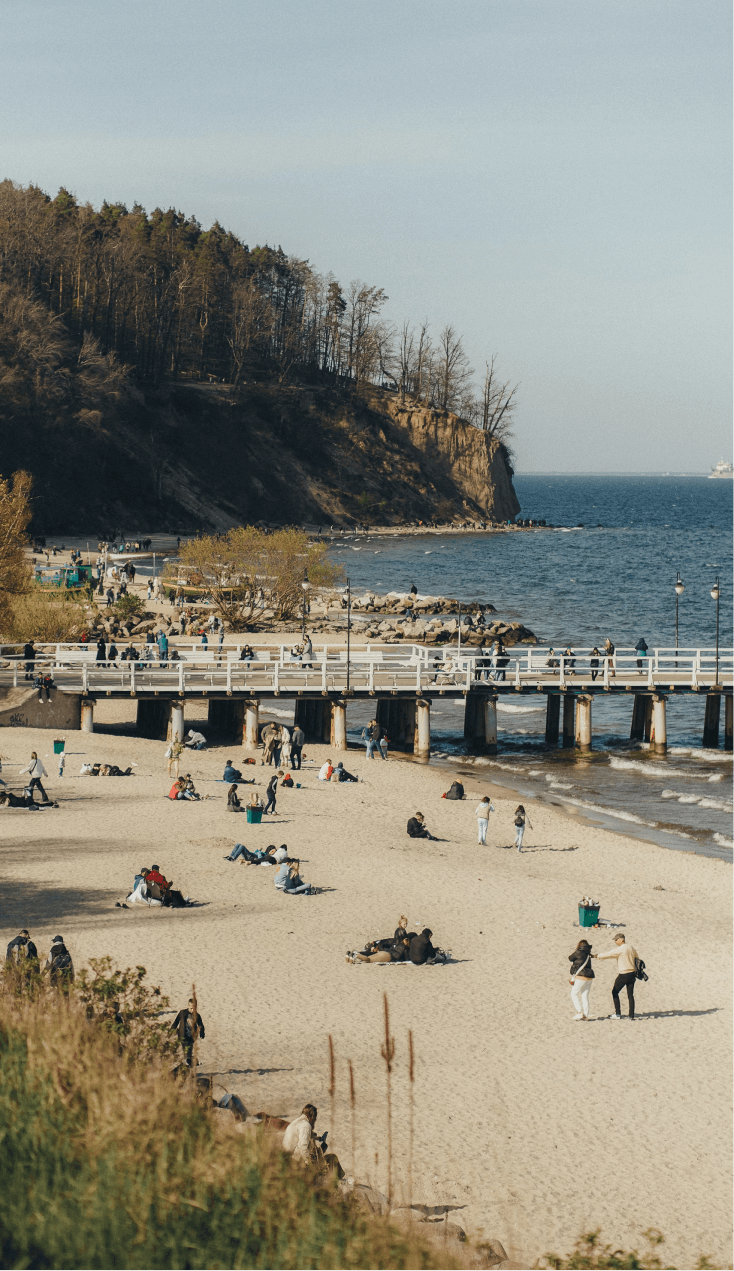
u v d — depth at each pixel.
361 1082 17.80
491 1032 20.44
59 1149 9.45
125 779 39.78
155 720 49.69
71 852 30.64
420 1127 16.45
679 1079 18.77
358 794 40.09
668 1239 13.78
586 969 21.20
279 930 25.30
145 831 33.19
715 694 51.72
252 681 49.94
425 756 49.25
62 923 24.72
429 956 23.89
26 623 62.16
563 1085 18.38
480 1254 11.12
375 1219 9.50
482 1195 14.52
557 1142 16.38
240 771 42.78
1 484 53.81
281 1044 19.12
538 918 27.30
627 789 44.19
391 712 52.19
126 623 74.94
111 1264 8.17
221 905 26.89
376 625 81.44
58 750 41.06
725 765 48.81
